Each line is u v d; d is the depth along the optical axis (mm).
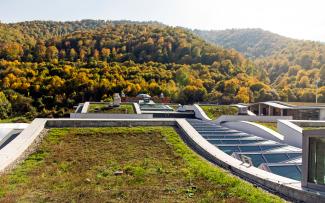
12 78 82750
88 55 120125
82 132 22250
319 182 12094
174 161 17500
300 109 47969
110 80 86875
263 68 134000
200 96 83062
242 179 14797
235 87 86562
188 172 15469
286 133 27812
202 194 12562
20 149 18578
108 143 20516
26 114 69000
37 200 11836
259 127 30891
